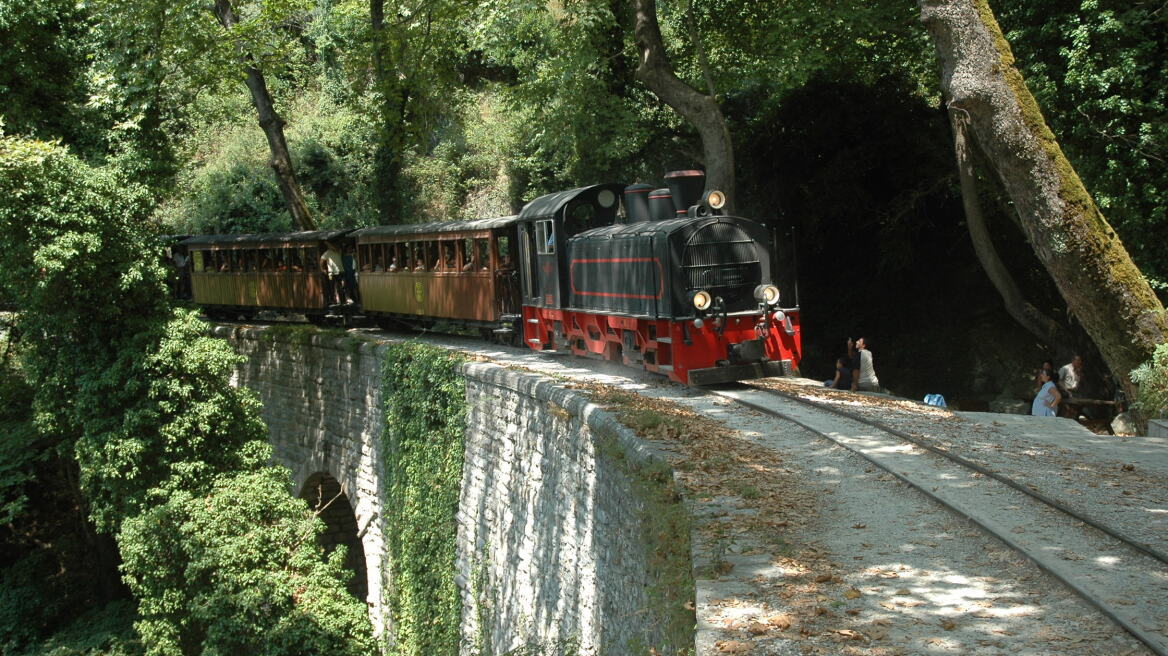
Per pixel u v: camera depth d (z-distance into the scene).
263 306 30.33
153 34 24.66
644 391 15.57
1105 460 10.40
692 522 8.27
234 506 18.30
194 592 17.88
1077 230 14.93
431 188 39.69
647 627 8.46
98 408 19.36
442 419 18.89
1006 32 19.50
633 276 16.69
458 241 23.11
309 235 27.83
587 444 12.45
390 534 20.77
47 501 27.00
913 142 26.80
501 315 22.17
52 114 24.53
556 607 13.65
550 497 14.11
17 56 23.44
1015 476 9.65
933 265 28.81
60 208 19.00
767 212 29.02
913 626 6.07
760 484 9.55
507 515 16.12
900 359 28.39
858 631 6.01
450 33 29.50
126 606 24.48
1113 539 7.58
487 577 16.98
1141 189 17.48
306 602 17.42
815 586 6.82
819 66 24.94
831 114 27.12
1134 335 15.09
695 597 6.81
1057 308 27.39
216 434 19.48
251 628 16.95
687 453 10.61
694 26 22.33
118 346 19.67
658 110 30.06
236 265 31.73
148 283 19.98
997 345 27.34
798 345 16.61
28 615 24.59
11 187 18.61
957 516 8.36
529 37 28.36
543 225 20.36
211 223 39.22
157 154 25.41
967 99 14.96
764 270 16.31
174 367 19.20
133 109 24.34
